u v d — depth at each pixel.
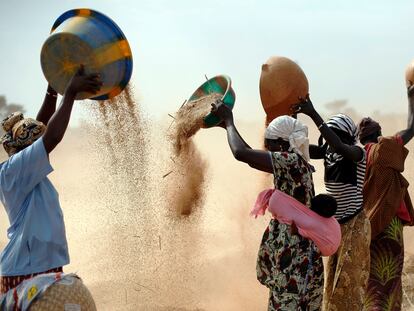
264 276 5.10
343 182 5.61
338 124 5.72
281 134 4.97
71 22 4.67
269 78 5.89
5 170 4.13
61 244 4.19
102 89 4.74
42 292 4.03
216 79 6.01
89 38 4.59
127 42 4.74
